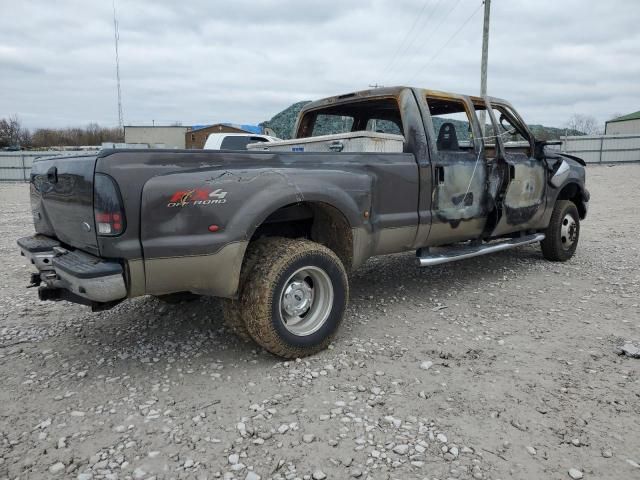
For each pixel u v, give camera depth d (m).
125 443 2.68
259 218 3.39
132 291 3.12
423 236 4.74
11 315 4.78
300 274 3.66
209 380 3.39
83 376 3.48
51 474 2.44
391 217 4.40
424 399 3.11
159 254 3.10
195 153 3.29
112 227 2.99
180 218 3.15
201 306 4.95
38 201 3.93
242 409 3.01
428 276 6.04
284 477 2.41
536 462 2.50
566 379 3.36
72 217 3.33
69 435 2.77
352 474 2.42
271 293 3.40
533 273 6.12
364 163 4.19
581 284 5.62
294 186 3.57
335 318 3.78
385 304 5.00
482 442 2.67
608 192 17.39
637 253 7.28
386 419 2.88
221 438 2.72
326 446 2.64
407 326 4.38
